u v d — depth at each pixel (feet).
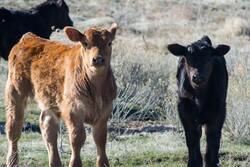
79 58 40.55
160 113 63.62
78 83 40.19
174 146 52.29
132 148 51.21
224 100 44.50
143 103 64.18
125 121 60.70
